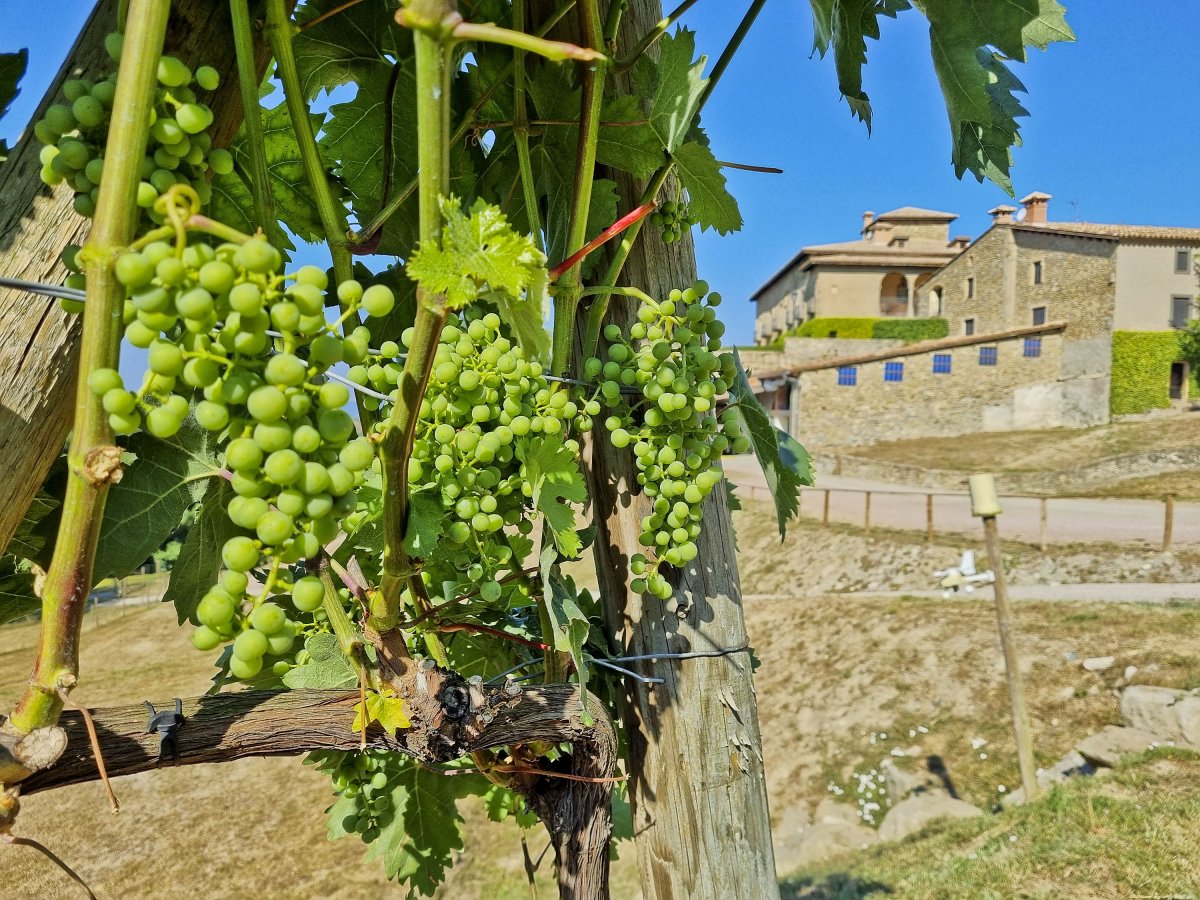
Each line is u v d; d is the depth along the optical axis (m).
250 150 0.99
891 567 15.58
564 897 1.73
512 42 0.70
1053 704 9.07
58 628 0.83
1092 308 34.50
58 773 0.95
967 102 1.63
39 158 1.02
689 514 1.57
